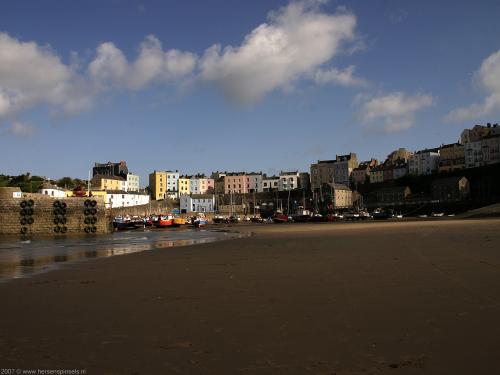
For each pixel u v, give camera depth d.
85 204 72.69
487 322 8.74
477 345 7.48
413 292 11.86
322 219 115.56
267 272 16.86
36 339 8.48
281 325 9.13
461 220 70.81
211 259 22.55
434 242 27.70
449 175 170.75
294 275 15.85
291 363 6.97
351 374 6.47
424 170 199.75
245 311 10.44
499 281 12.94
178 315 10.20
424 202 152.88
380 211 136.12
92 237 60.62
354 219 121.69
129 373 6.73
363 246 27.33
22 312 10.77
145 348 7.86
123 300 12.06
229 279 15.37
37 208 71.25
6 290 14.03
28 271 19.14
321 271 16.61
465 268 15.66
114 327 9.25
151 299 12.13
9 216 70.44
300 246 29.58
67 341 8.34
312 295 12.06
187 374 6.64
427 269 15.83
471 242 26.48
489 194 151.75
